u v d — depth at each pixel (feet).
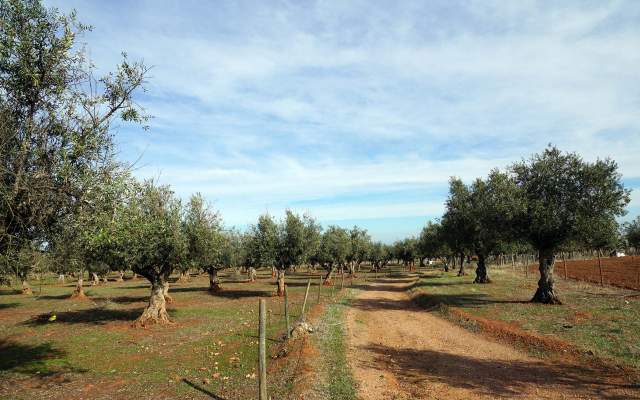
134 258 75.66
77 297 142.41
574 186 86.22
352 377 44.14
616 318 69.00
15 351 61.67
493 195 100.83
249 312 99.04
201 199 89.56
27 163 33.86
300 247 136.56
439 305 96.99
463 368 48.91
